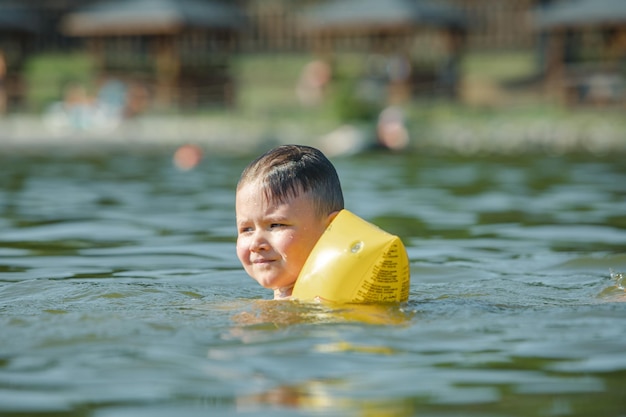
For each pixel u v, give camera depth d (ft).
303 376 21.70
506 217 57.88
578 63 210.59
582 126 162.30
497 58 253.85
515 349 24.00
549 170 94.89
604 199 67.10
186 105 209.26
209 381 21.34
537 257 41.96
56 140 148.15
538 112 188.24
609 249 44.32
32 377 21.75
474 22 256.32
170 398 20.24
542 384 21.26
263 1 269.64
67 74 235.20
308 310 27.96
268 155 30.73
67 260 42.11
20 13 226.17
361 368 22.34
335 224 29.71
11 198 69.67
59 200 68.33
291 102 220.64
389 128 130.72
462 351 23.89
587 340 24.88
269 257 30.19
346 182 83.61
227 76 214.28
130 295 31.73
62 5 258.16
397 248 28.81
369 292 28.86
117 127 168.14
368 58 242.17
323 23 218.59
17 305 29.68
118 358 23.07
